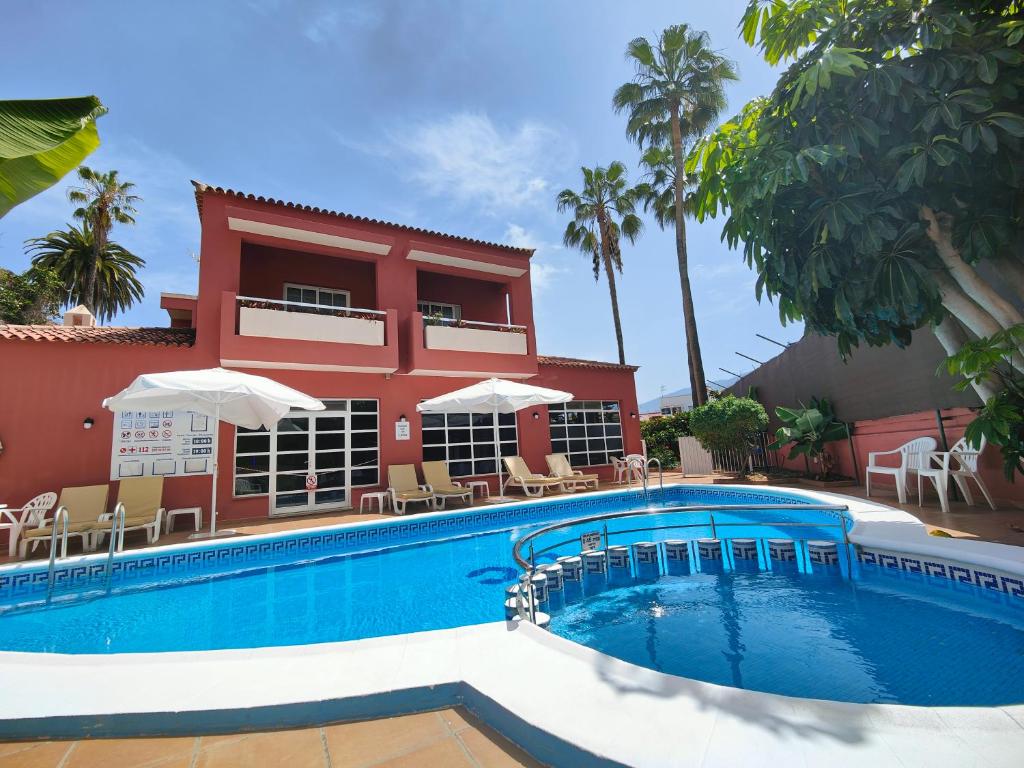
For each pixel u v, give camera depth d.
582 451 16.42
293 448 11.69
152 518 8.70
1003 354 4.63
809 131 5.16
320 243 12.62
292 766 2.11
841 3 5.16
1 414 8.96
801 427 11.82
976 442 5.17
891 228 4.71
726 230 5.94
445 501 12.56
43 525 7.96
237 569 7.25
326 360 11.70
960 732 1.96
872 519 6.72
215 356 10.89
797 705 2.19
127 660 3.04
